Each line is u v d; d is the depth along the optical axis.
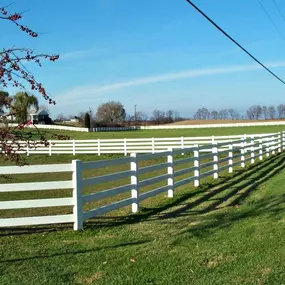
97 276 5.42
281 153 26.45
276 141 26.73
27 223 7.59
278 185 12.75
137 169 9.69
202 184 13.75
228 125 86.62
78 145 31.77
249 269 5.52
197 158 13.39
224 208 9.77
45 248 6.68
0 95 5.55
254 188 12.61
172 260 5.97
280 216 8.50
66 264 5.90
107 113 117.06
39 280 5.30
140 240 7.09
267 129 70.12
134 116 120.94
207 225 7.98
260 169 17.80
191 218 8.75
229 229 7.61
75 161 7.82
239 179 14.80
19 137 5.84
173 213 9.34
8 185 7.63
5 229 7.95
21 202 7.59
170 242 6.89
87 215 8.05
